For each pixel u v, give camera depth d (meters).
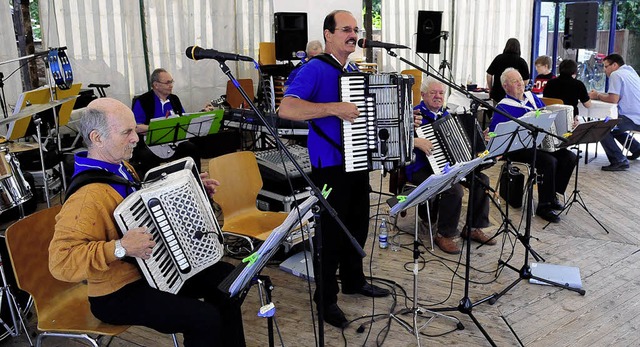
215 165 3.29
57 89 4.22
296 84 2.60
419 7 8.28
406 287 3.37
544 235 4.18
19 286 2.18
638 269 3.58
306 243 3.76
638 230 4.26
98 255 1.87
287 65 6.56
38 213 2.31
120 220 1.92
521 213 4.64
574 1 8.56
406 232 4.25
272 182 3.83
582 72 8.79
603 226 4.28
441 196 3.79
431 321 2.96
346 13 2.63
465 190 4.98
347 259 3.14
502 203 4.82
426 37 6.95
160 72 4.96
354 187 2.90
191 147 5.18
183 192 2.09
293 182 3.79
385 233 3.98
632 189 5.32
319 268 2.07
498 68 6.62
